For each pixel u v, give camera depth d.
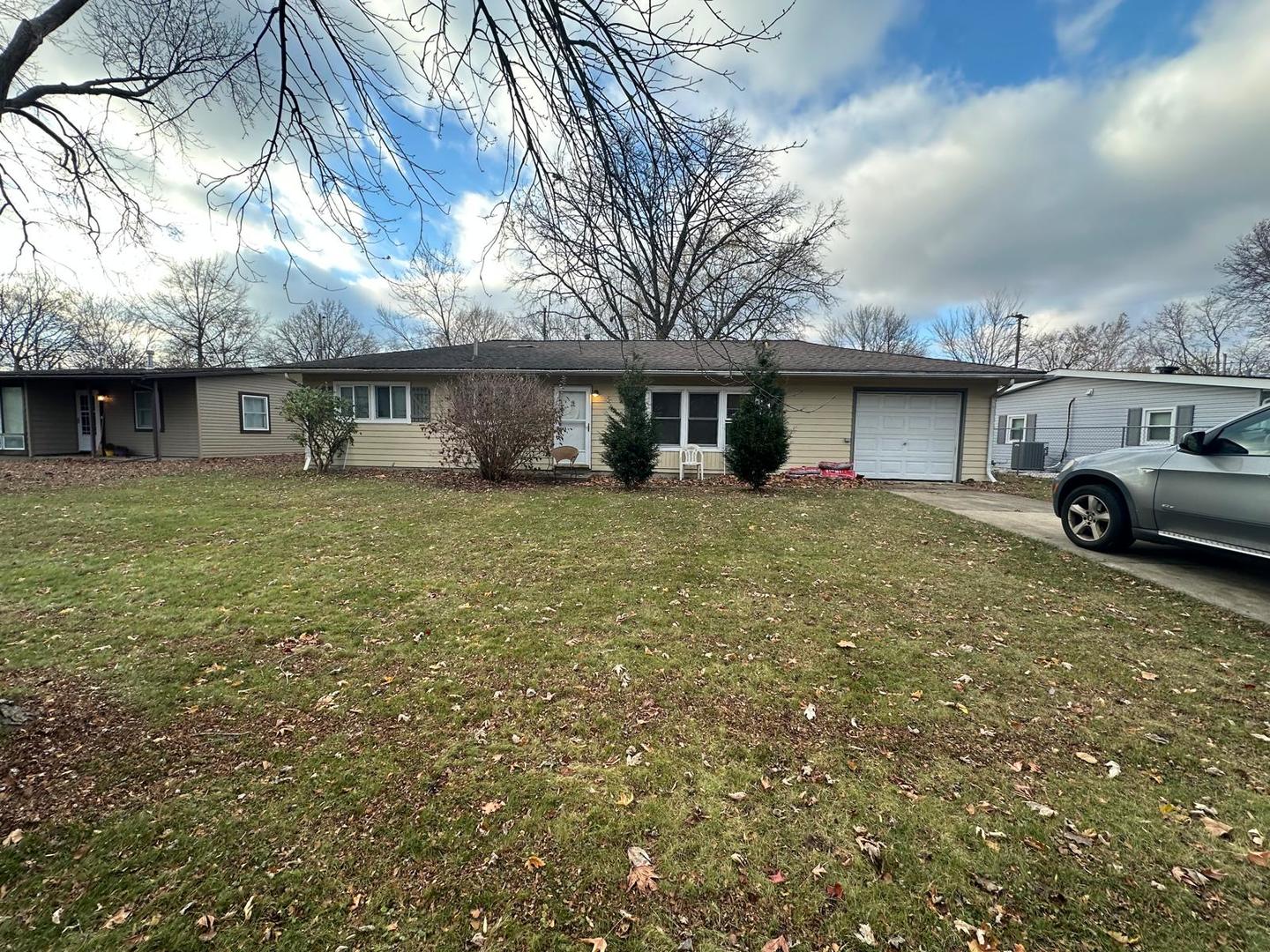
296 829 1.97
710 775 2.31
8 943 1.50
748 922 1.63
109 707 2.78
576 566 5.33
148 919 1.59
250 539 6.31
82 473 12.76
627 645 3.57
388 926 1.59
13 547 5.92
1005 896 1.72
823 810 2.11
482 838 1.94
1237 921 1.63
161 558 5.51
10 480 11.40
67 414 18.89
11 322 24.05
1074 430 18.34
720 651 3.51
